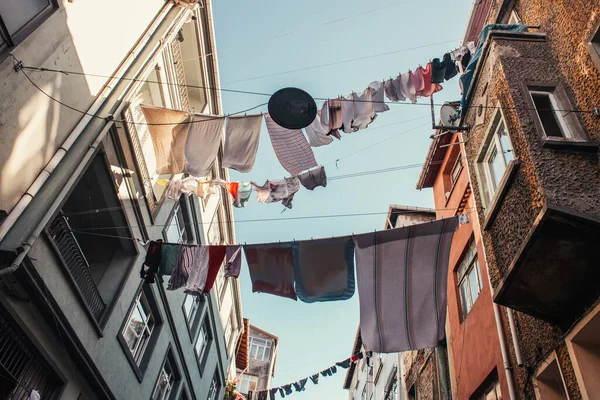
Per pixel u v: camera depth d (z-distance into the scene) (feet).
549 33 26.03
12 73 22.95
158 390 42.01
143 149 37.35
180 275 25.72
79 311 27.68
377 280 24.98
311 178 24.84
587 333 17.79
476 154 27.66
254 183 25.85
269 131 24.18
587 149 20.36
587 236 17.48
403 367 49.98
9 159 22.54
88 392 29.12
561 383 20.58
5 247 21.29
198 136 24.64
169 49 39.99
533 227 18.13
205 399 57.67
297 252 24.75
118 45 31.71
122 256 35.55
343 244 24.91
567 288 19.04
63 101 26.43
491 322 26.84
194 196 48.73
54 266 25.66
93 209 33.09
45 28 25.21
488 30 27.09
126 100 31.45
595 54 21.66
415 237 24.94
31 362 24.71
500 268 22.35
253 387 102.32
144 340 38.81
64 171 25.81
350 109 23.56
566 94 23.26
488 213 23.89
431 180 44.57
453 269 35.27
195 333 52.44
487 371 26.48
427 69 24.23
